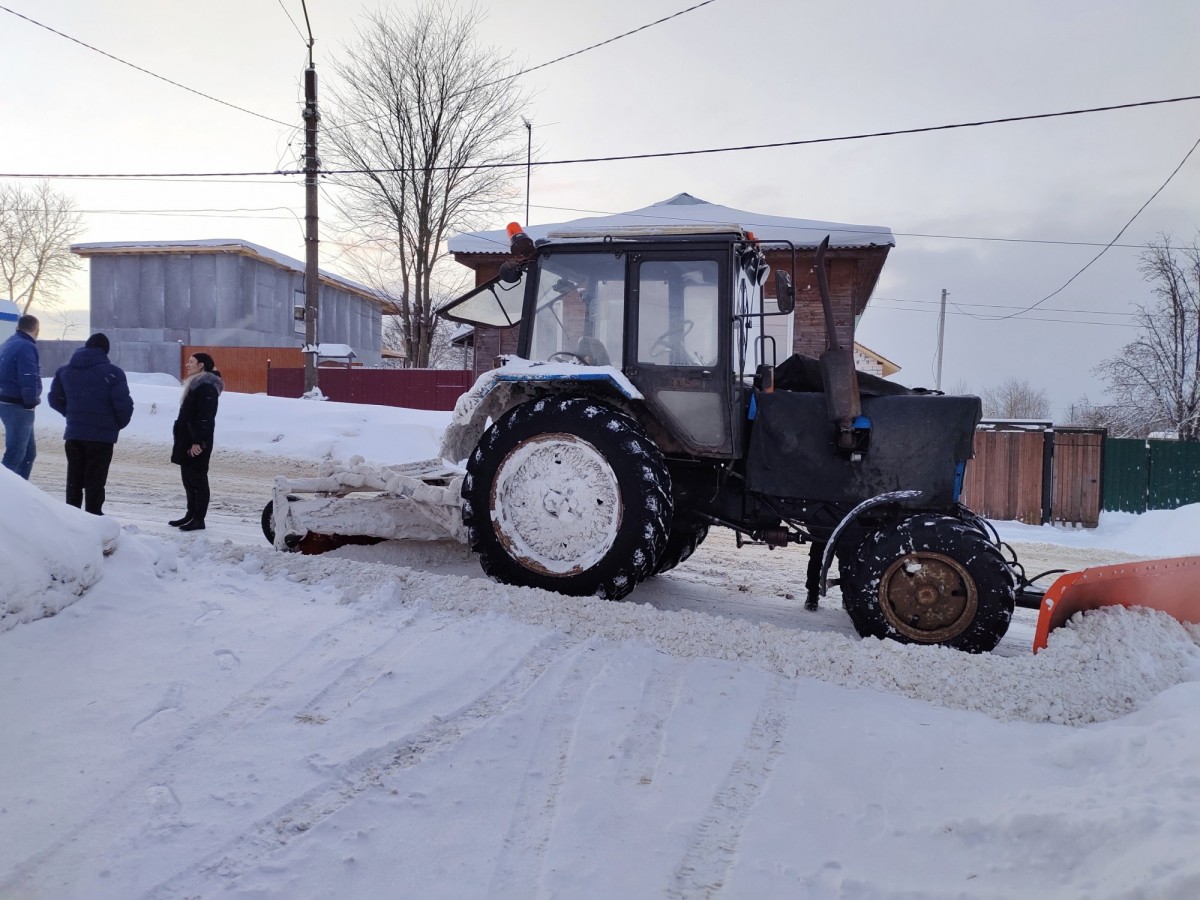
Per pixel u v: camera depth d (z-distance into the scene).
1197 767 2.24
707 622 3.61
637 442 4.00
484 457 4.24
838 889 1.95
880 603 3.68
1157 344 18.94
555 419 4.11
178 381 24.00
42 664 2.84
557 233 4.43
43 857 1.94
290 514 5.00
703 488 4.49
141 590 3.52
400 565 5.00
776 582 5.63
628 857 2.05
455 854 2.04
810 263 14.25
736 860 2.06
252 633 3.26
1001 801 2.33
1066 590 3.26
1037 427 11.42
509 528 4.19
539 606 3.70
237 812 2.15
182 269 28.09
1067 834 2.07
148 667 2.93
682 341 4.25
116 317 28.66
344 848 2.04
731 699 2.98
